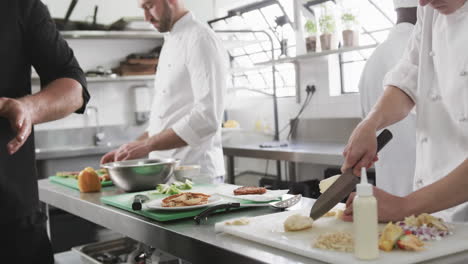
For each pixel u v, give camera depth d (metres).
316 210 1.14
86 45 4.78
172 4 2.56
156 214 1.40
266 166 5.02
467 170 1.08
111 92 4.93
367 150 1.26
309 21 3.87
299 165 4.52
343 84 4.33
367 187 0.89
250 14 5.15
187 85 2.62
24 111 1.07
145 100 5.02
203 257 1.14
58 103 1.22
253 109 5.17
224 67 2.52
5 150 1.23
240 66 5.61
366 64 2.46
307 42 3.90
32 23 1.28
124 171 1.84
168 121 2.66
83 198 1.82
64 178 2.34
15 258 1.26
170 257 1.66
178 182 1.86
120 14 4.64
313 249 0.97
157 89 2.81
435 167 1.45
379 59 2.38
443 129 1.43
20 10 1.26
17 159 1.26
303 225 1.12
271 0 4.79
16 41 1.25
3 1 1.22
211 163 2.64
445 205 1.09
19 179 1.26
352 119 4.07
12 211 1.25
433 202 1.09
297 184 3.18
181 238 1.22
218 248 1.08
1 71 1.22
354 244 0.91
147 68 4.78
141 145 2.35
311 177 4.42
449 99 1.39
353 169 1.25
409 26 2.32
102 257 1.91
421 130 1.50
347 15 3.60
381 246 0.94
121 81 4.97
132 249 2.03
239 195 1.62
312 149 3.65
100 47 4.86
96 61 4.84
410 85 1.49
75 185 2.11
